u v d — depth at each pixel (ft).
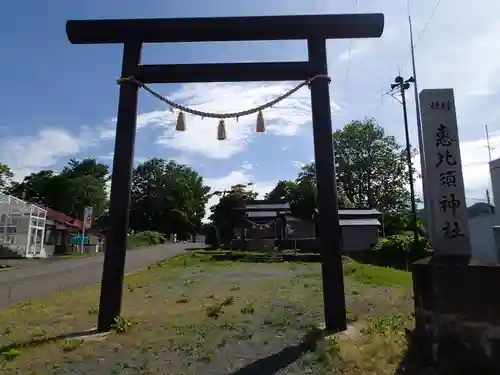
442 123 18.44
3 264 74.28
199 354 17.07
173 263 69.15
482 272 14.10
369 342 17.80
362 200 164.04
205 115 23.86
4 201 98.89
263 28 22.43
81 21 22.71
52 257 99.40
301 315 24.04
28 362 16.14
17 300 35.81
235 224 151.94
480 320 13.94
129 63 22.63
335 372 14.83
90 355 16.87
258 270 54.60
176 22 22.52
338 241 20.84
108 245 21.44
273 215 129.90
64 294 35.60
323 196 21.13
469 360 13.96
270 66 22.44
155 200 227.40
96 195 182.29
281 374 14.85
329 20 22.34
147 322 22.50
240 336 19.66
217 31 22.58
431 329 15.49
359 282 40.78
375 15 22.36
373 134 160.66
